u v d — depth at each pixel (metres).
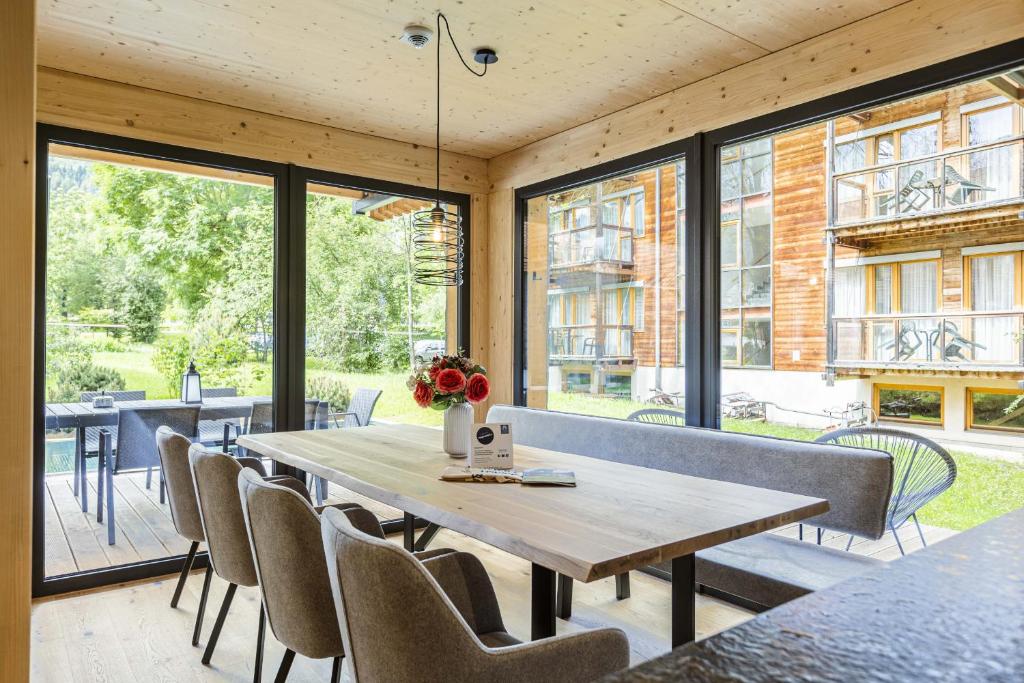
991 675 0.34
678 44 3.09
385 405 4.52
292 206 4.09
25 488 1.89
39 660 2.57
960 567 0.53
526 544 1.55
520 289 4.77
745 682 0.34
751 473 2.84
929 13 2.66
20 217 1.90
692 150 3.56
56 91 3.34
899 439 2.82
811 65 3.04
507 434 2.43
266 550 1.83
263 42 3.06
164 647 2.69
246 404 3.98
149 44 3.08
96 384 3.53
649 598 3.20
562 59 3.24
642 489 2.11
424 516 1.92
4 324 1.87
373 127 4.24
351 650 1.34
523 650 1.32
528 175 4.62
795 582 2.25
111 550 3.52
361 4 2.71
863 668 0.35
